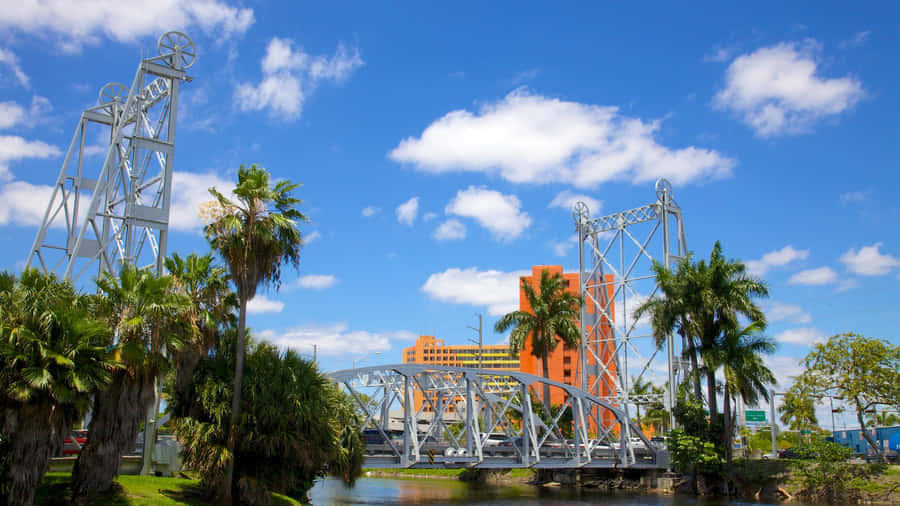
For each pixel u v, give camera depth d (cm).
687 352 6338
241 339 3281
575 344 7425
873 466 5747
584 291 8588
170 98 4659
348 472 3966
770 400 8000
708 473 6228
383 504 5234
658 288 7150
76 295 2748
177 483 3459
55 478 3042
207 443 3089
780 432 11850
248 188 3338
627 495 6431
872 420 6300
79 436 3919
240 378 3228
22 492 2397
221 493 3142
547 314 7375
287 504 3447
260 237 3347
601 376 8169
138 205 4384
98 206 5141
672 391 7238
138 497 2888
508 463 5478
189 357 3200
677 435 6259
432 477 9869
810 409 6594
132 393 2841
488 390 6247
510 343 7362
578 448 6238
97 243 4922
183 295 2989
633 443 7456
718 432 6194
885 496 5441
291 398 3325
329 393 3734
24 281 2586
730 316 5994
